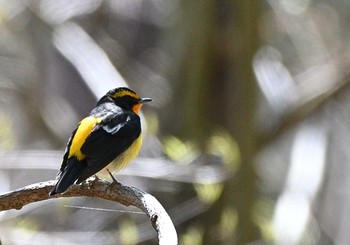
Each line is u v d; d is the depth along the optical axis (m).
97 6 18.22
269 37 17.39
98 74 16.19
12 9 17.31
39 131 17.98
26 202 7.48
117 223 15.95
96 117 8.77
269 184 17.59
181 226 14.32
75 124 18.19
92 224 15.88
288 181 15.80
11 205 7.44
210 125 14.96
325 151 16.61
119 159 8.69
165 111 15.48
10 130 14.63
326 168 17.14
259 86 15.99
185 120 15.11
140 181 14.95
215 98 14.99
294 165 16.03
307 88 16.56
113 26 18.48
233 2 14.90
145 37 18.25
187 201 14.25
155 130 14.04
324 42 18.56
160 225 6.48
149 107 15.68
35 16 17.41
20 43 17.73
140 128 8.95
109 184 7.66
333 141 19.00
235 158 13.67
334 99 16.75
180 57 15.37
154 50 18.02
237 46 14.92
